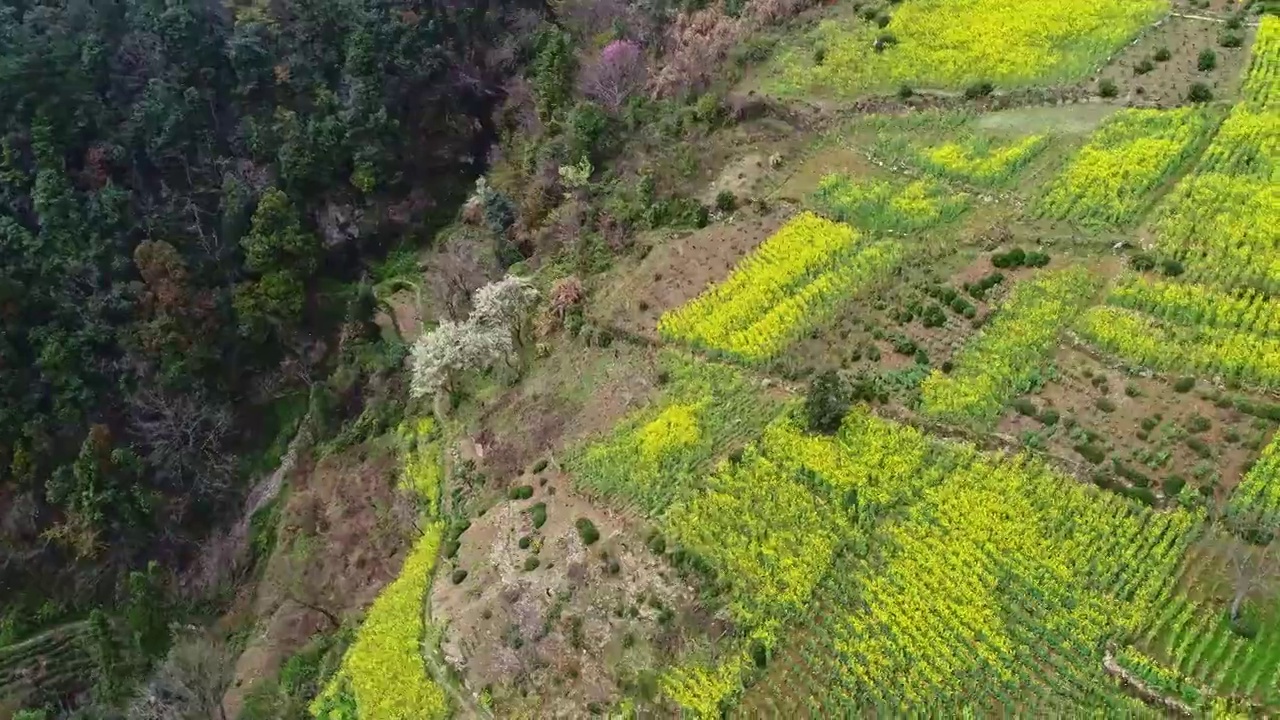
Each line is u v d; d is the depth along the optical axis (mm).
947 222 51469
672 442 46594
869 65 62375
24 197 68375
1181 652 33562
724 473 44094
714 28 71562
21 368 64312
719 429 46719
